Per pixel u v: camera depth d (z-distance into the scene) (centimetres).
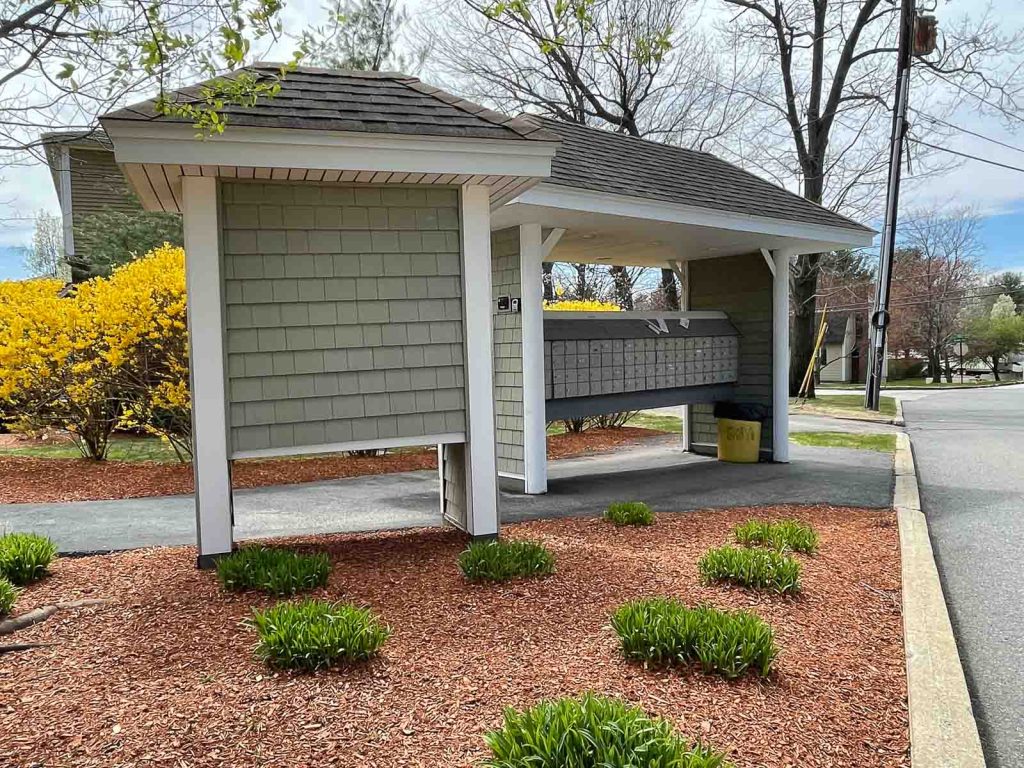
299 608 312
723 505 686
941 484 813
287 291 448
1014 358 4694
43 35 379
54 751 223
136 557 462
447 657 299
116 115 381
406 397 476
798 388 2212
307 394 453
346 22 976
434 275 480
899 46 1609
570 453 1146
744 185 931
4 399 893
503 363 788
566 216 701
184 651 301
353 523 609
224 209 436
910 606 387
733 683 279
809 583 420
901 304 4081
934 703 274
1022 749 265
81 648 306
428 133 432
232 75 462
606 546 495
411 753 225
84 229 1294
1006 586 455
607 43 710
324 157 418
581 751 198
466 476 504
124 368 861
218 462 434
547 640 319
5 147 432
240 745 228
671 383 931
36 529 564
